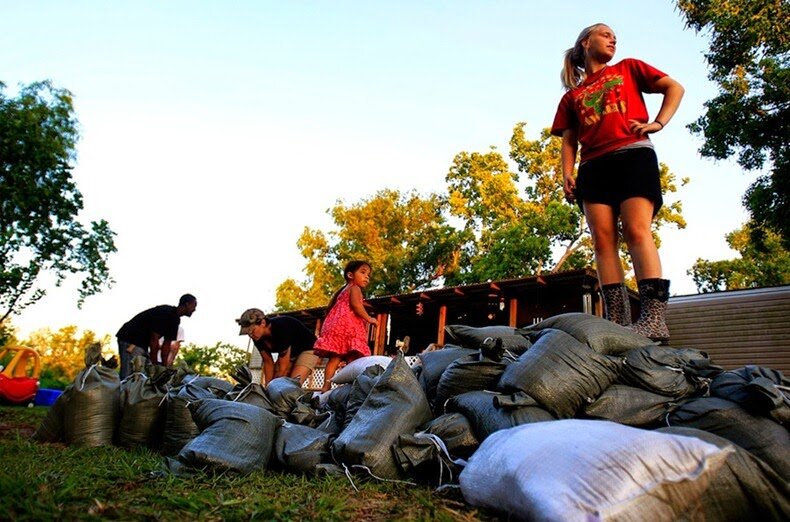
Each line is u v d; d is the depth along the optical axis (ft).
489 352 10.85
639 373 9.65
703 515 6.46
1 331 64.95
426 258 111.86
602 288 12.80
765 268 105.91
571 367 9.51
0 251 61.62
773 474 6.88
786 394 8.68
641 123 12.41
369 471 9.45
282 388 14.26
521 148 108.68
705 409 8.73
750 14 49.62
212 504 7.41
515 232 90.12
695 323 38.34
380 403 10.53
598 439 6.77
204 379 16.78
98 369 16.29
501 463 7.30
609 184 12.58
